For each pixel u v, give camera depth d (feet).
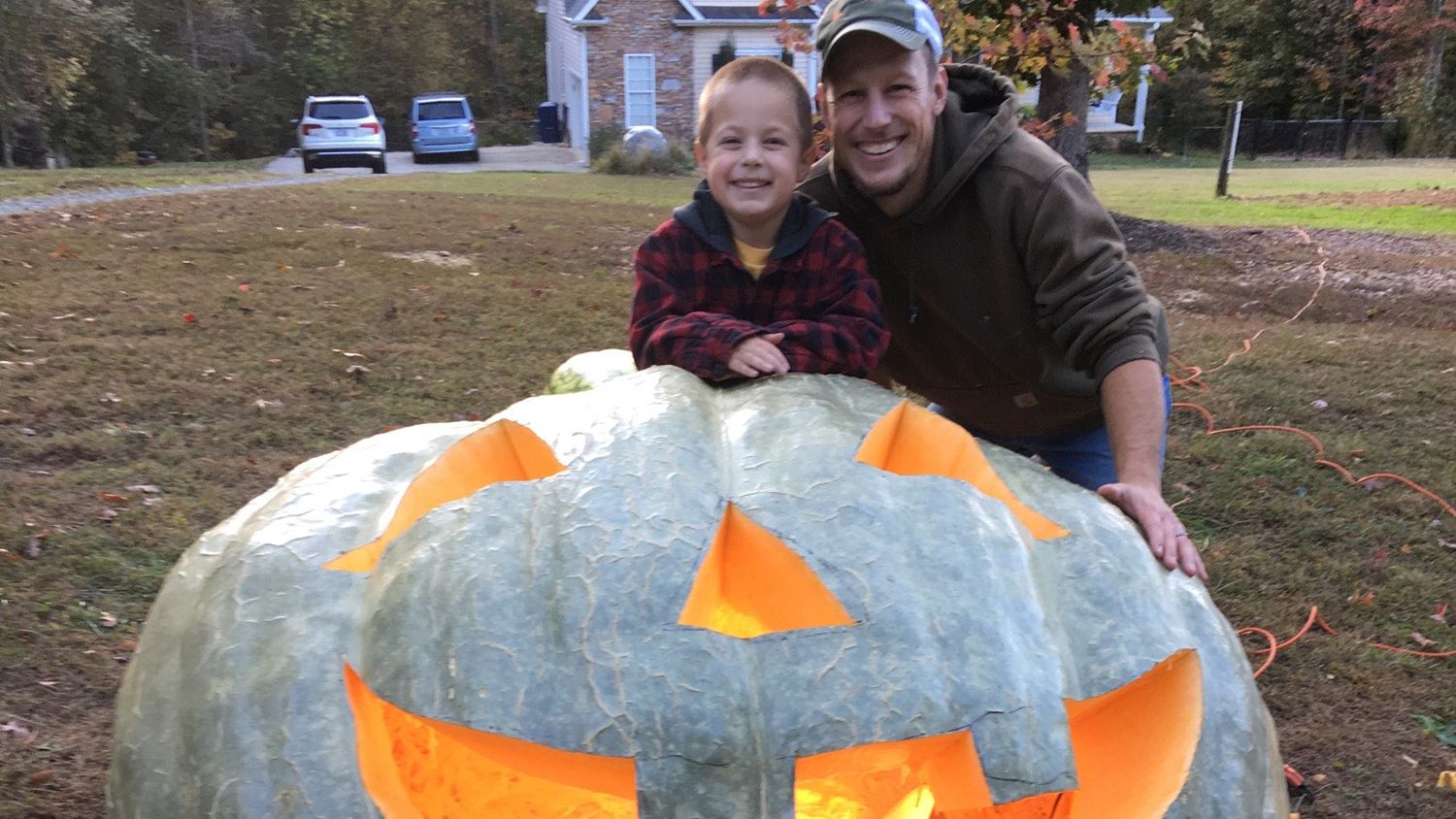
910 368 12.33
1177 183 83.87
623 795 6.23
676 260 9.42
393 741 6.92
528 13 178.19
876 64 9.59
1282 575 15.29
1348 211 60.18
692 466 7.14
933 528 6.89
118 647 12.20
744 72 9.35
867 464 7.30
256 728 6.44
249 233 36.17
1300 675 13.03
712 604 6.72
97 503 15.31
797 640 6.27
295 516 7.52
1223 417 21.16
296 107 137.39
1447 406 21.98
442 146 106.52
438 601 6.49
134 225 36.73
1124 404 9.46
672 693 6.01
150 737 6.89
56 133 103.30
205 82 120.98
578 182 70.85
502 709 6.01
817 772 6.27
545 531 6.74
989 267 10.59
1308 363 24.88
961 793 6.20
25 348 21.43
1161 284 35.63
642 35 107.14
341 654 6.64
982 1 26.48
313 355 22.33
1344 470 18.62
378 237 36.81
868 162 9.98
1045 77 36.86
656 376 8.30
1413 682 12.94
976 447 7.93
